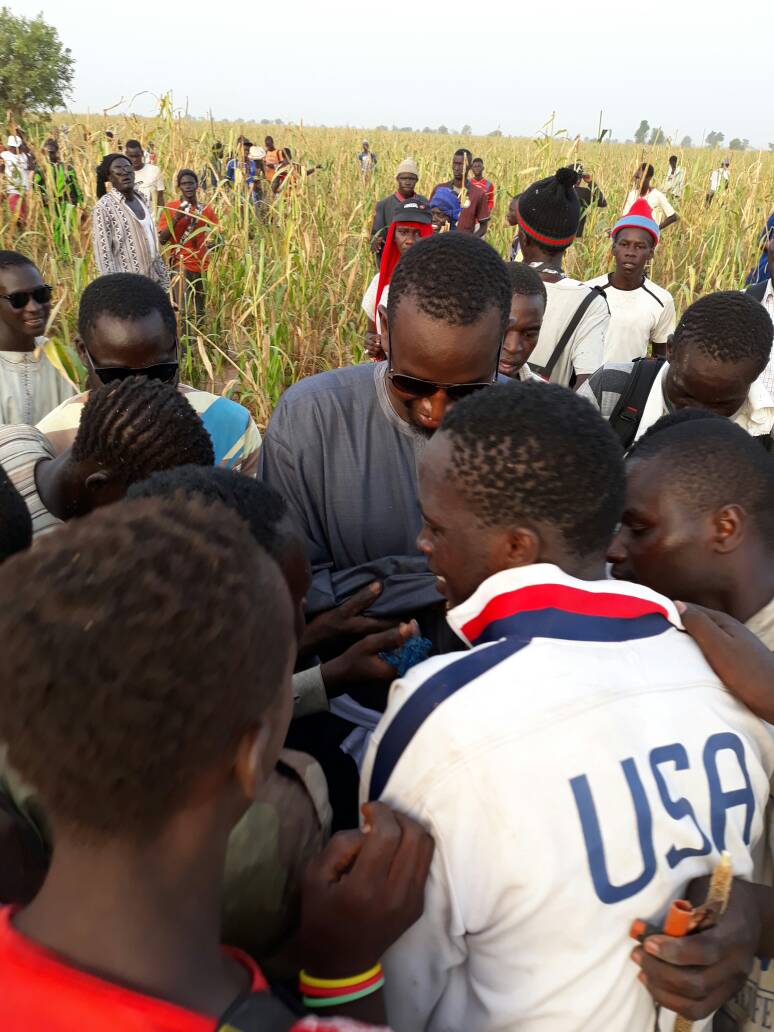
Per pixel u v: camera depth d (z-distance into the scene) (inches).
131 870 29.8
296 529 58.0
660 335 204.5
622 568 63.1
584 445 47.3
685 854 44.3
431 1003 47.3
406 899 42.1
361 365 83.3
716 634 49.4
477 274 68.4
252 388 247.8
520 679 43.8
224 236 327.0
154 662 27.6
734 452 59.1
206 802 30.9
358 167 597.3
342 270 316.2
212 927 32.2
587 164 585.0
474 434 47.8
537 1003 43.6
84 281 276.2
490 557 49.6
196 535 31.2
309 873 42.0
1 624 28.2
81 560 29.0
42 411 140.0
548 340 172.6
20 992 27.9
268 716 32.3
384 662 66.5
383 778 45.3
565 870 41.9
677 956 41.6
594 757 42.7
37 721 27.8
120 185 270.4
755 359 103.6
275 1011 30.1
